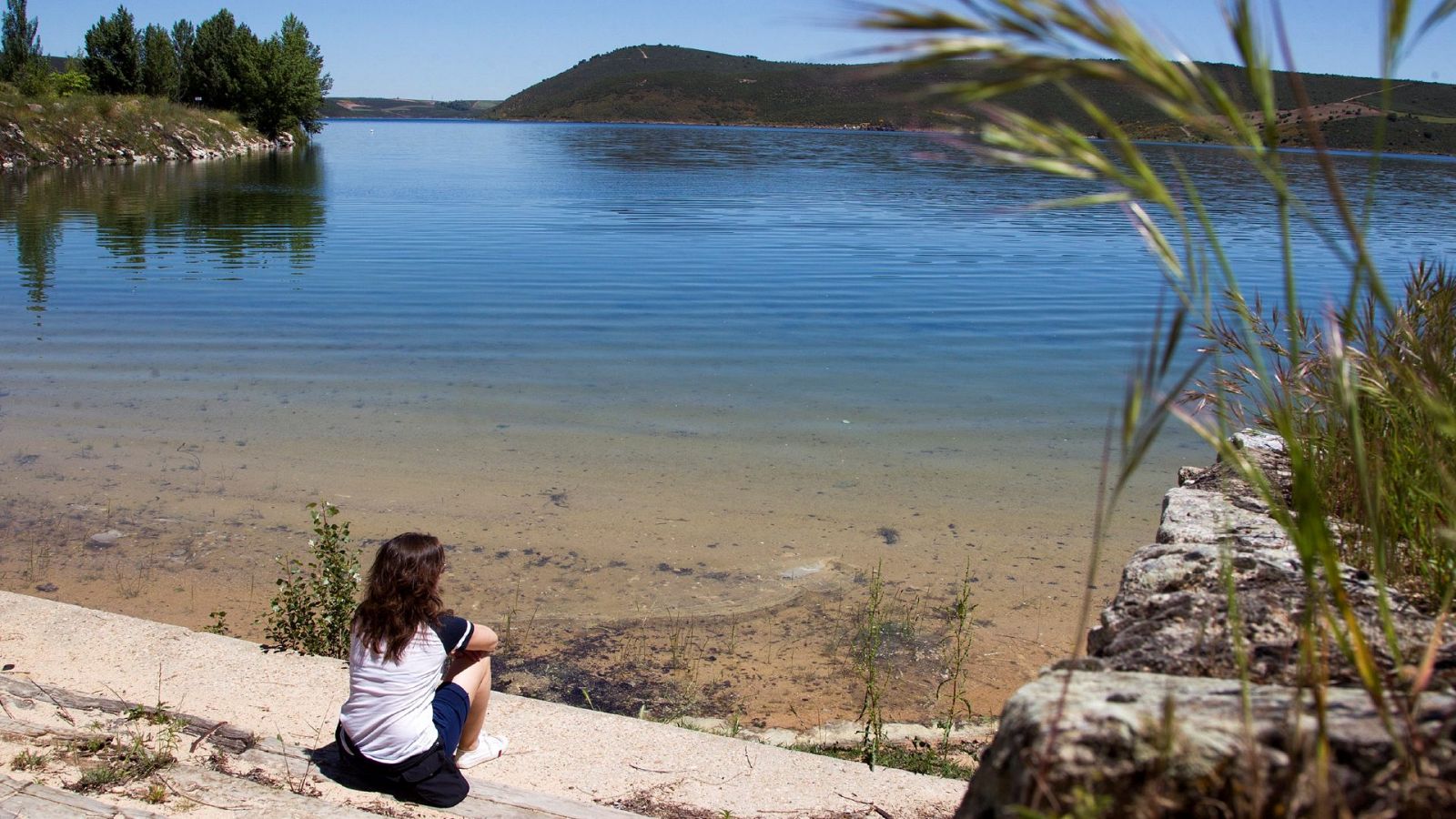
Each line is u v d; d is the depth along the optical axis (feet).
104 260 68.95
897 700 19.79
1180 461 33.65
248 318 51.60
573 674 20.44
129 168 157.07
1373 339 10.12
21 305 53.47
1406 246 88.17
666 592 23.95
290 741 14.25
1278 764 5.93
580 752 14.64
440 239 82.69
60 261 68.08
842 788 13.80
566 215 104.12
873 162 220.43
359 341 47.14
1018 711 6.71
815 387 41.09
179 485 29.37
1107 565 25.77
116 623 17.40
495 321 52.03
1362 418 11.71
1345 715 6.25
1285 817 5.79
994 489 30.73
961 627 20.53
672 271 68.80
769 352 46.55
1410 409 10.09
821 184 155.02
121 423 34.50
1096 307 58.23
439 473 30.86
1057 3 4.68
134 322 49.90
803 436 35.09
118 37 199.11
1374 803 5.77
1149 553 11.92
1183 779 5.95
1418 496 10.09
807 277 67.51
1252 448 16.15
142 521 26.94
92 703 14.38
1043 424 36.78
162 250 74.08
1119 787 6.05
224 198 114.32
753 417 37.06
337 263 69.92
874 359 45.52
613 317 53.67
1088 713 6.34
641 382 41.24
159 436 33.37
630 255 76.02
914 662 21.12
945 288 63.87
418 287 61.36
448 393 39.17
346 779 13.12
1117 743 6.13
